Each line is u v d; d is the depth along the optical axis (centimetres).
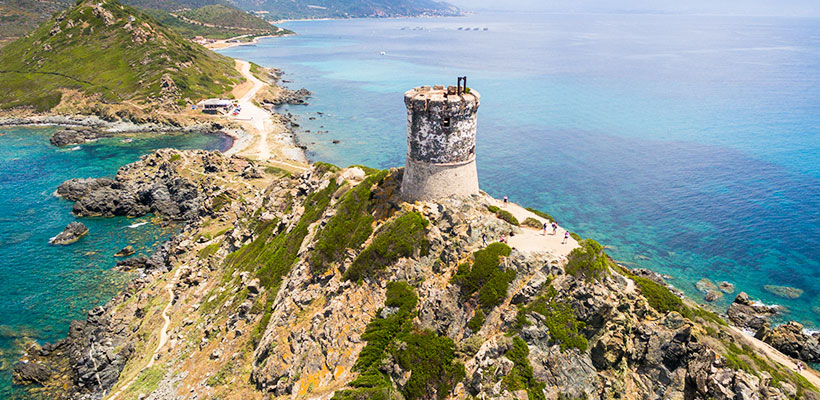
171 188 11062
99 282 8006
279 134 16900
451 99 4669
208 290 6719
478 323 4144
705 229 9781
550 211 10681
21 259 8675
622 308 4144
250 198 10225
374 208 5534
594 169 13050
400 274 4634
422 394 3975
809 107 18700
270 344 4781
